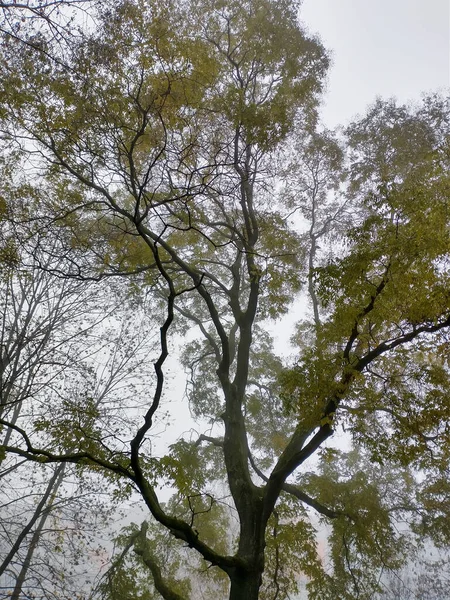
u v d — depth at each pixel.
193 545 10.94
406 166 16.25
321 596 15.48
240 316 15.45
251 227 16.09
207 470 18.92
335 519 15.46
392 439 10.56
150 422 9.85
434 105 16.72
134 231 15.46
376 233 11.57
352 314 10.80
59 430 11.18
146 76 11.84
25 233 12.81
